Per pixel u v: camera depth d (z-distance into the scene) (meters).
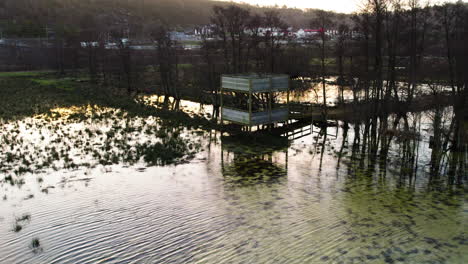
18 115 40.50
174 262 13.46
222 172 23.61
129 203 18.78
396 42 35.28
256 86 30.42
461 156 26.42
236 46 56.41
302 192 20.19
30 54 99.69
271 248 14.32
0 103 47.28
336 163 25.34
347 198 19.30
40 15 166.00
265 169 24.23
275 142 30.84
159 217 17.19
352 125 36.25
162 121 38.28
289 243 14.69
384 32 36.72
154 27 171.38
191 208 18.16
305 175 23.00
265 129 34.12
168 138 31.66
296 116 38.28
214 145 29.89
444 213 17.44
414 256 13.67
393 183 21.50
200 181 22.02
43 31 137.75
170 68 59.03
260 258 13.62
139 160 25.81
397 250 14.09
